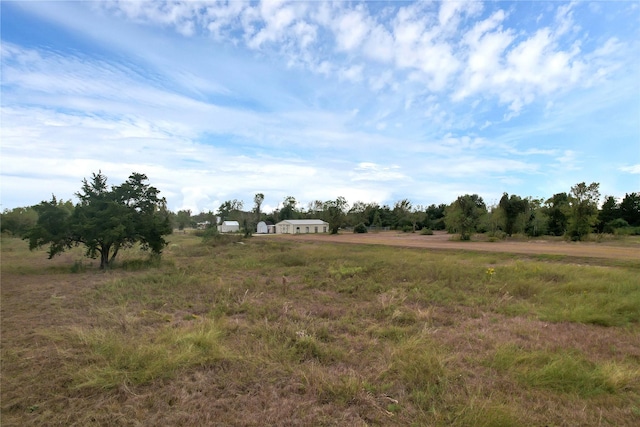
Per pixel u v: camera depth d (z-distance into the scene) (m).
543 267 13.91
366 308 8.18
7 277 13.41
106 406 3.67
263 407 3.65
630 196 55.03
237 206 99.88
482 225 49.66
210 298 9.35
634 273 12.66
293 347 5.23
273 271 14.97
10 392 3.98
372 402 3.67
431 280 11.88
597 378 4.13
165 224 18.11
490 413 3.29
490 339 5.71
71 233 15.88
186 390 3.98
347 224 82.19
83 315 7.54
